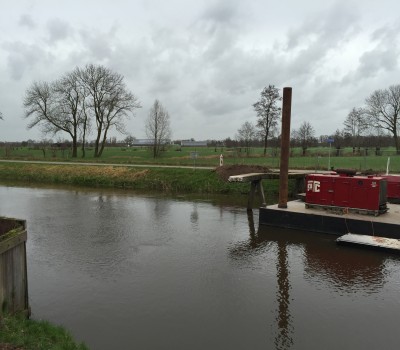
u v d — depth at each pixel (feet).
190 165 119.03
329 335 25.64
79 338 24.91
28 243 47.19
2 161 147.74
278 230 53.26
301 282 34.60
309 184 54.75
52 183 112.88
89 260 40.63
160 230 53.62
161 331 25.91
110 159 155.43
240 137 213.46
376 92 199.41
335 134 256.73
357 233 48.21
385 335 25.70
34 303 30.07
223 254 42.78
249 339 25.05
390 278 35.45
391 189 63.52
